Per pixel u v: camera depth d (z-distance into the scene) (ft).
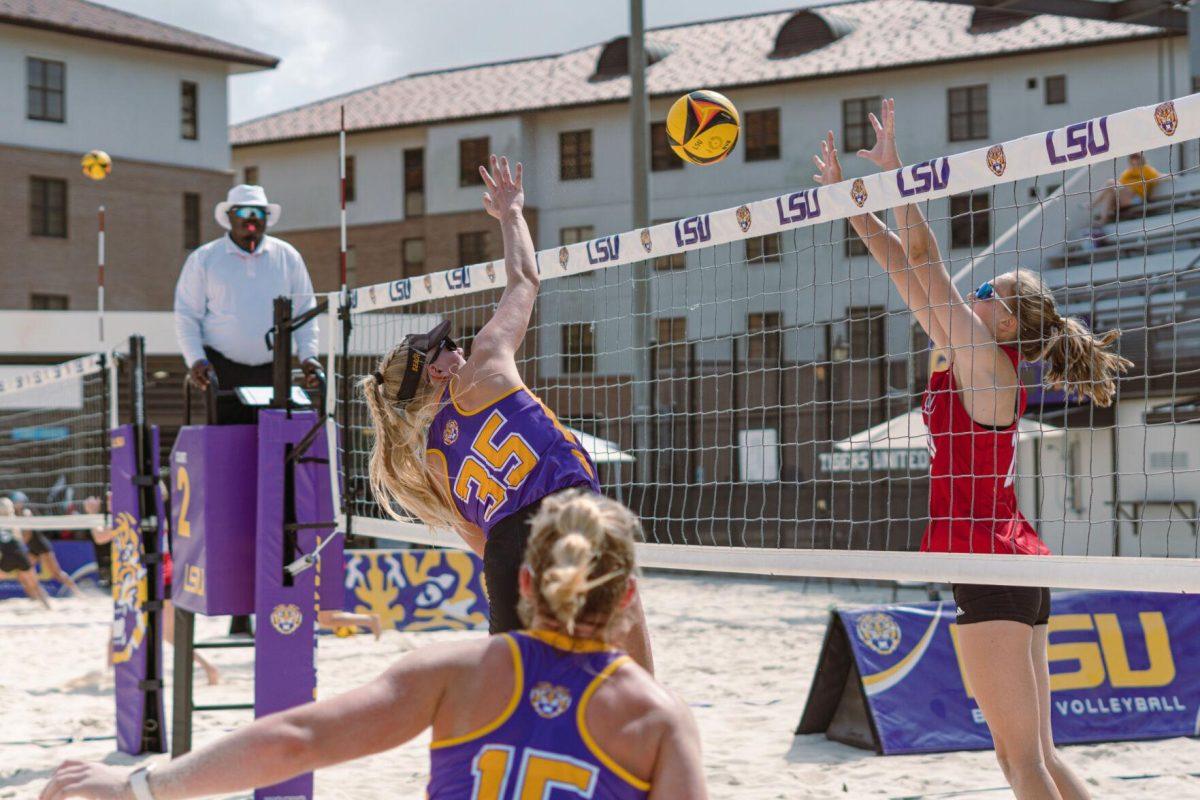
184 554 18.44
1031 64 107.14
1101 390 11.86
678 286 97.45
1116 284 11.85
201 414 77.20
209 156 122.62
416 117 128.47
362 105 136.56
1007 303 11.75
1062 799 11.53
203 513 17.66
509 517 10.61
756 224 13.98
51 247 113.19
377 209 132.57
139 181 117.70
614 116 120.88
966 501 11.71
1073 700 21.22
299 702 17.24
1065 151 11.17
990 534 11.55
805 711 22.07
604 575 6.43
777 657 32.76
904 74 110.83
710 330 94.99
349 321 17.94
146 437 22.25
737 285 94.84
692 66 121.39
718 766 19.81
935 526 11.87
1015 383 11.71
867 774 19.10
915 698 20.94
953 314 11.66
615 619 6.58
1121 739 21.06
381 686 6.38
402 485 11.59
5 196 110.73
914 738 20.57
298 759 6.22
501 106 124.47
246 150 138.82
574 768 6.13
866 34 117.29
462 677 6.40
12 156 111.04
